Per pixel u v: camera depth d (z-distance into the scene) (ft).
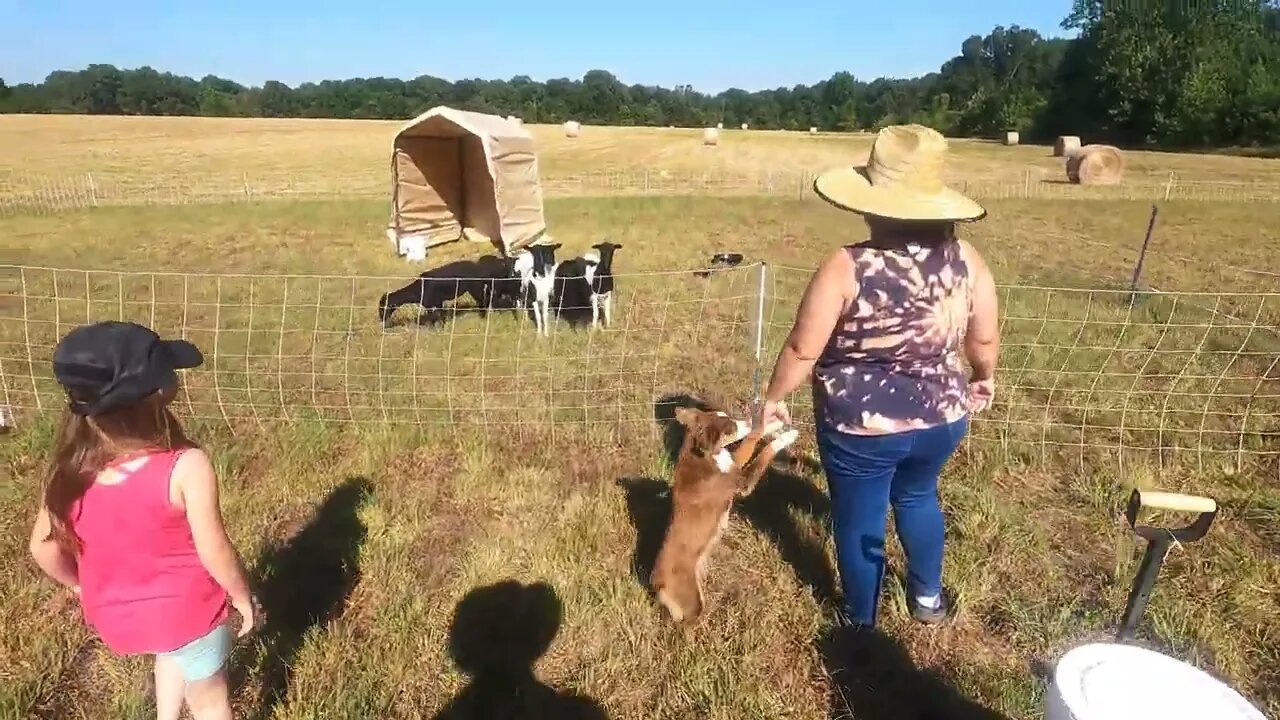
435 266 40.88
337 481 15.52
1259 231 51.16
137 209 62.64
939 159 8.66
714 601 12.16
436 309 28.14
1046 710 6.89
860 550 10.59
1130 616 8.61
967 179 95.91
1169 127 165.07
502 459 16.48
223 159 111.96
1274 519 13.98
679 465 11.91
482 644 11.19
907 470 10.18
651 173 100.89
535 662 10.92
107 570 7.22
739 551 13.38
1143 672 6.88
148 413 6.98
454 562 13.00
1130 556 12.91
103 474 6.89
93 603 7.37
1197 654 10.65
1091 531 13.89
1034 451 16.76
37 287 33.06
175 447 7.30
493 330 26.91
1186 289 33.73
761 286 17.98
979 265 9.32
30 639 11.08
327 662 10.69
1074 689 6.57
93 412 6.70
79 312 28.63
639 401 20.01
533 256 27.37
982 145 175.01
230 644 8.30
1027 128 208.03
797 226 54.13
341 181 87.25
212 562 7.45
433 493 15.17
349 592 12.27
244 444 16.97
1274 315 28.30
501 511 14.58
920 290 8.84
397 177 48.29
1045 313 26.86
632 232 51.03
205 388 20.45
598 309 28.14
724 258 38.70
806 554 13.24
